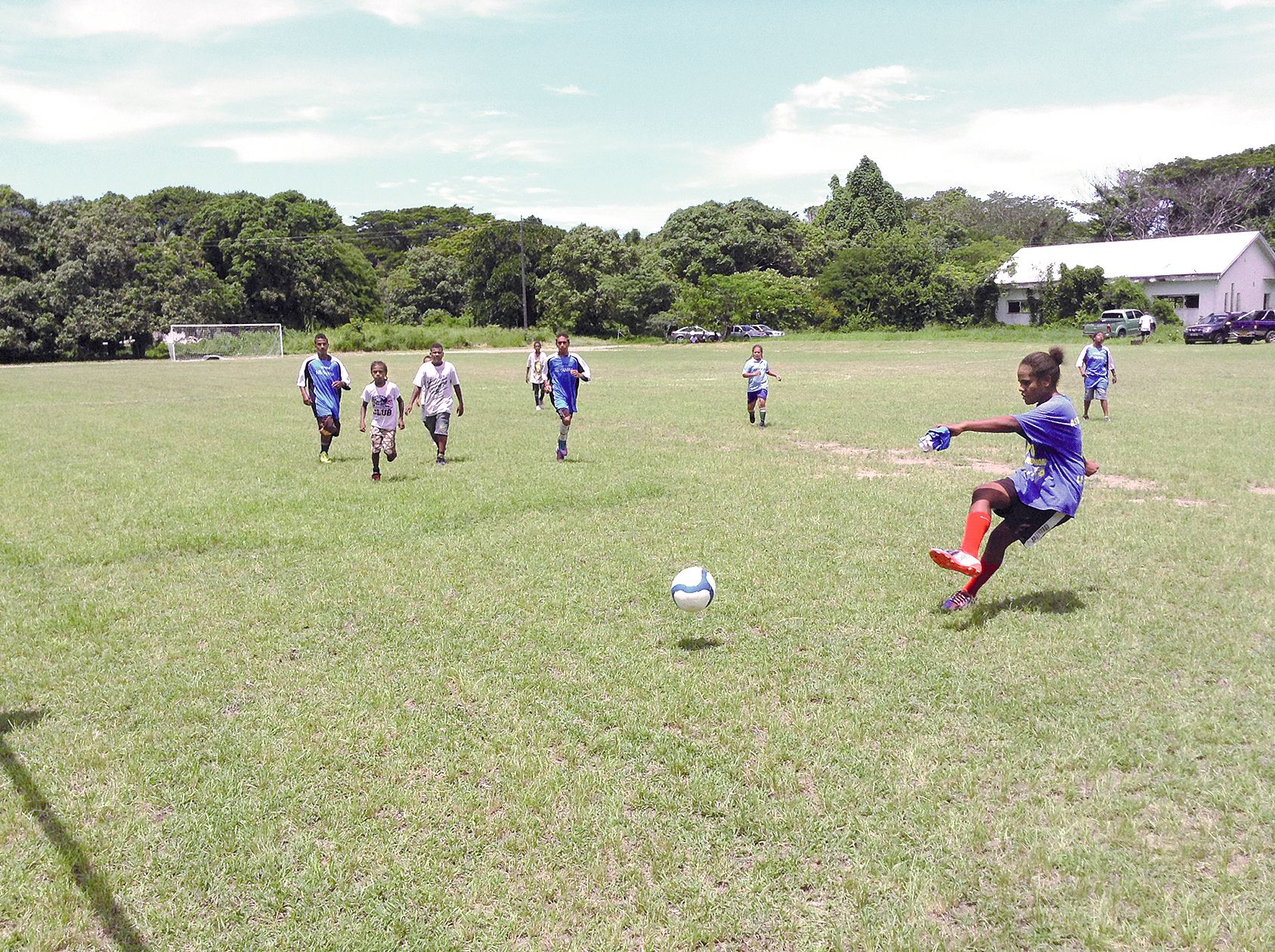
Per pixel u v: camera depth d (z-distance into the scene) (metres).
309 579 7.66
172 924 3.35
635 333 74.19
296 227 73.81
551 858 3.71
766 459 13.83
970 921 3.32
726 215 89.69
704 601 6.15
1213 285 60.03
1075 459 6.28
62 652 6.05
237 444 16.36
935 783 4.21
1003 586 7.21
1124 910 3.35
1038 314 64.50
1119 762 4.40
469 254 79.88
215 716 5.07
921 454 14.30
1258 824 3.87
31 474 12.98
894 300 71.69
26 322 57.88
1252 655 5.70
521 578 7.58
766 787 4.23
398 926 3.31
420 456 14.64
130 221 62.66
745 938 3.25
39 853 3.77
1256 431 16.09
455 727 4.88
